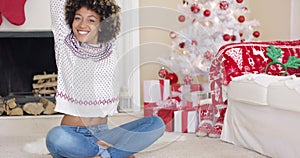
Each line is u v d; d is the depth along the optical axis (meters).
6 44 3.72
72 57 2.00
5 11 3.40
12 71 3.75
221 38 3.25
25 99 3.54
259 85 2.29
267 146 2.31
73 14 1.97
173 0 3.98
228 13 3.32
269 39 3.85
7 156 2.41
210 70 2.91
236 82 2.56
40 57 3.77
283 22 3.61
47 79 3.67
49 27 3.53
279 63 2.82
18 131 3.33
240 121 2.59
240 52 2.82
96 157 2.02
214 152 2.43
